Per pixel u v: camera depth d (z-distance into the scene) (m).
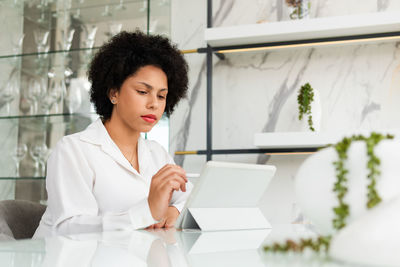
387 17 1.91
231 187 0.97
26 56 2.24
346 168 0.47
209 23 2.38
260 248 0.56
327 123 2.26
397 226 0.33
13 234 1.29
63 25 2.24
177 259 0.46
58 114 2.17
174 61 1.43
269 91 2.36
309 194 0.51
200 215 0.94
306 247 0.47
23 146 2.21
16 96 2.24
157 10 2.23
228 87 2.42
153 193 0.99
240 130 2.38
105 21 2.18
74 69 2.19
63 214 1.10
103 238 0.71
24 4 2.28
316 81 2.30
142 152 1.40
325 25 1.98
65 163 1.18
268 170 1.03
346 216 0.47
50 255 0.49
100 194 1.23
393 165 0.45
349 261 0.35
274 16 2.38
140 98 1.29
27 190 2.19
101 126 1.33
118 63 1.29
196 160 2.43
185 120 2.46
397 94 2.19
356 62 2.26
